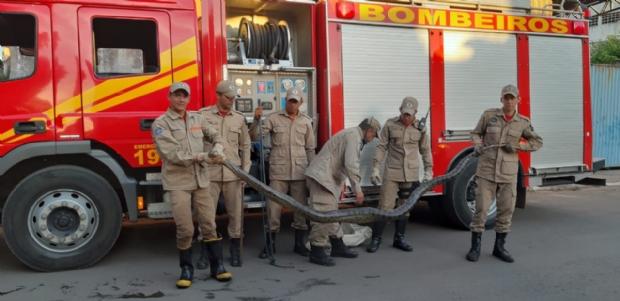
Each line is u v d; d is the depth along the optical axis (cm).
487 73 638
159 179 475
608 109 1218
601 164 729
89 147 448
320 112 564
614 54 1503
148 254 524
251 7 569
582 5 718
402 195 545
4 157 427
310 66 565
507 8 662
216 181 461
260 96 540
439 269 471
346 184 561
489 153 500
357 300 388
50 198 443
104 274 452
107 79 457
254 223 683
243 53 541
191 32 482
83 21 451
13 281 429
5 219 431
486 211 501
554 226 649
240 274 455
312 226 487
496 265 484
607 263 487
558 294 404
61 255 448
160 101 474
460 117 622
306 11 573
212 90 499
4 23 437
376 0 600
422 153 554
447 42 615
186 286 412
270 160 508
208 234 429
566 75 687
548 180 684
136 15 464
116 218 461
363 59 570
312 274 455
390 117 584
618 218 700
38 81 438
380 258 510
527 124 496
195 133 403
